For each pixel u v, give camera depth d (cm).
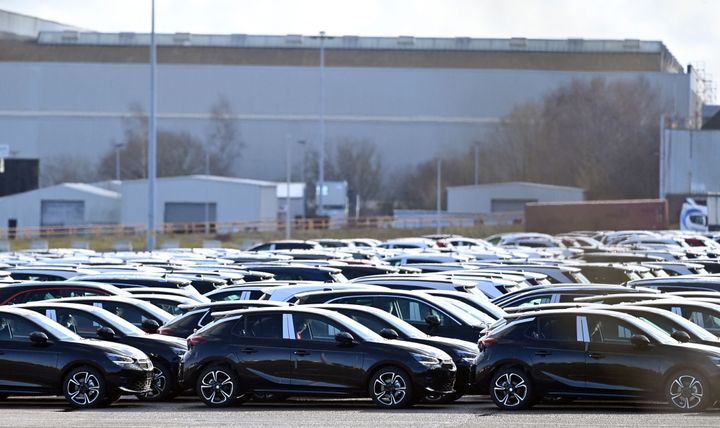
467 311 5525
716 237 15588
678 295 5997
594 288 6066
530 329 4703
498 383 4703
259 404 5100
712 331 5197
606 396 4550
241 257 10138
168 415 4550
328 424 4156
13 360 4872
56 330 4966
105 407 4938
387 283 6238
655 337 4562
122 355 4900
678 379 4478
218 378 4834
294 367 4762
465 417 4378
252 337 4838
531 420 4241
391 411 4638
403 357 4706
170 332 5384
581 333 4628
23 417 4462
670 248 12350
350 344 4741
